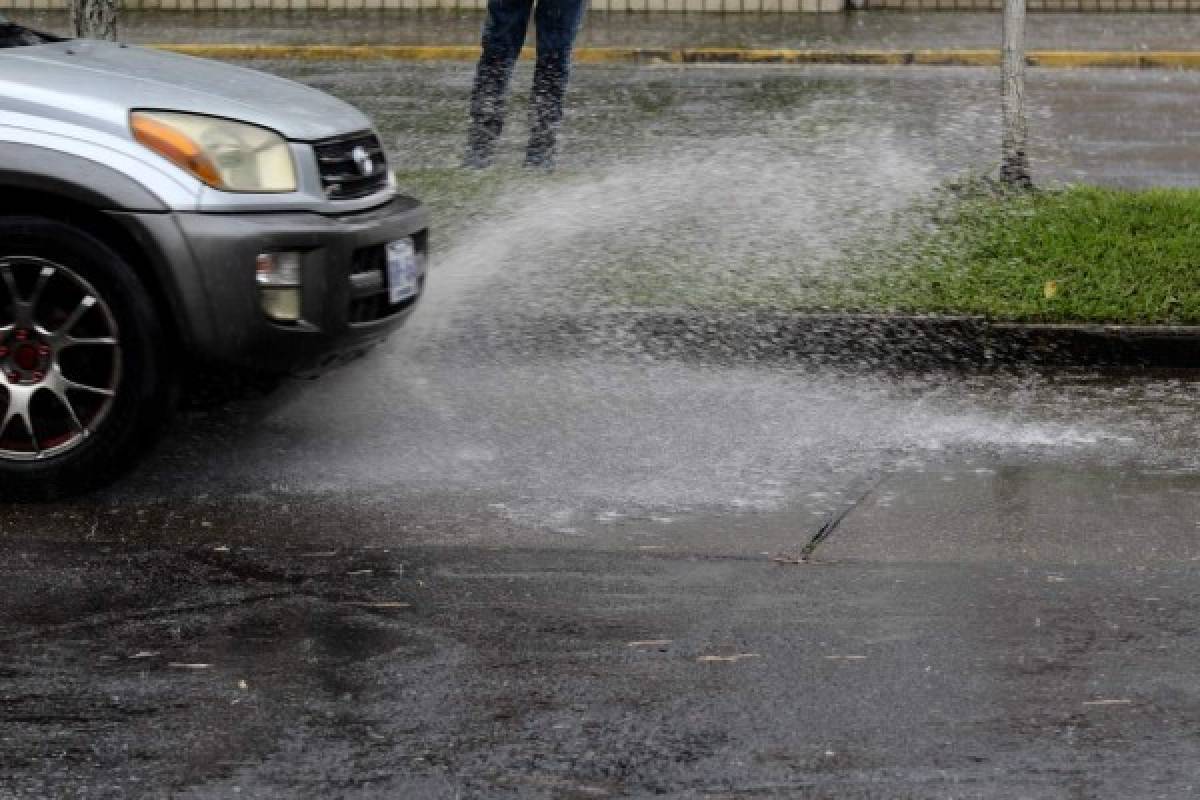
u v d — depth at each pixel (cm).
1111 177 1694
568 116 1938
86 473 920
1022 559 849
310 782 618
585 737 654
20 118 907
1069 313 1215
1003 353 1200
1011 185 1504
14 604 786
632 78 2286
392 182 1027
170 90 941
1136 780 620
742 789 613
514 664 721
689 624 766
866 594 802
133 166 905
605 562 844
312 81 2242
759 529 891
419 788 614
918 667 718
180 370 931
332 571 831
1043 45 2516
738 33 2628
